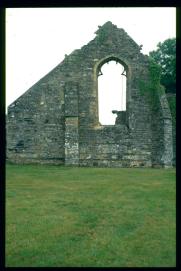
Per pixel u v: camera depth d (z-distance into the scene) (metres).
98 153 32.88
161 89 33.50
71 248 8.84
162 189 18.41
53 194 17.11
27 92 33.12
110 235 10.16
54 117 33.00
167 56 47.00
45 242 9.41
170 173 25.73
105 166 32.72
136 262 7.69
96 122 33.31
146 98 33.66
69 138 32.31
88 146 32.94
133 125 33.22
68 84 33.25
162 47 47.31
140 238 9.81
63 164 32.66
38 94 33.16
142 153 33.00
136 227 11.16
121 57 33.91
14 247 8.88
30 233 10.35
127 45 34.06
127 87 33.88
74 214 13.01
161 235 10.12
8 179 22.03
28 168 28.44
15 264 7.48
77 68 33.59
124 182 21.05
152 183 20.62
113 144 33.00
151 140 33.19
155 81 33.75
